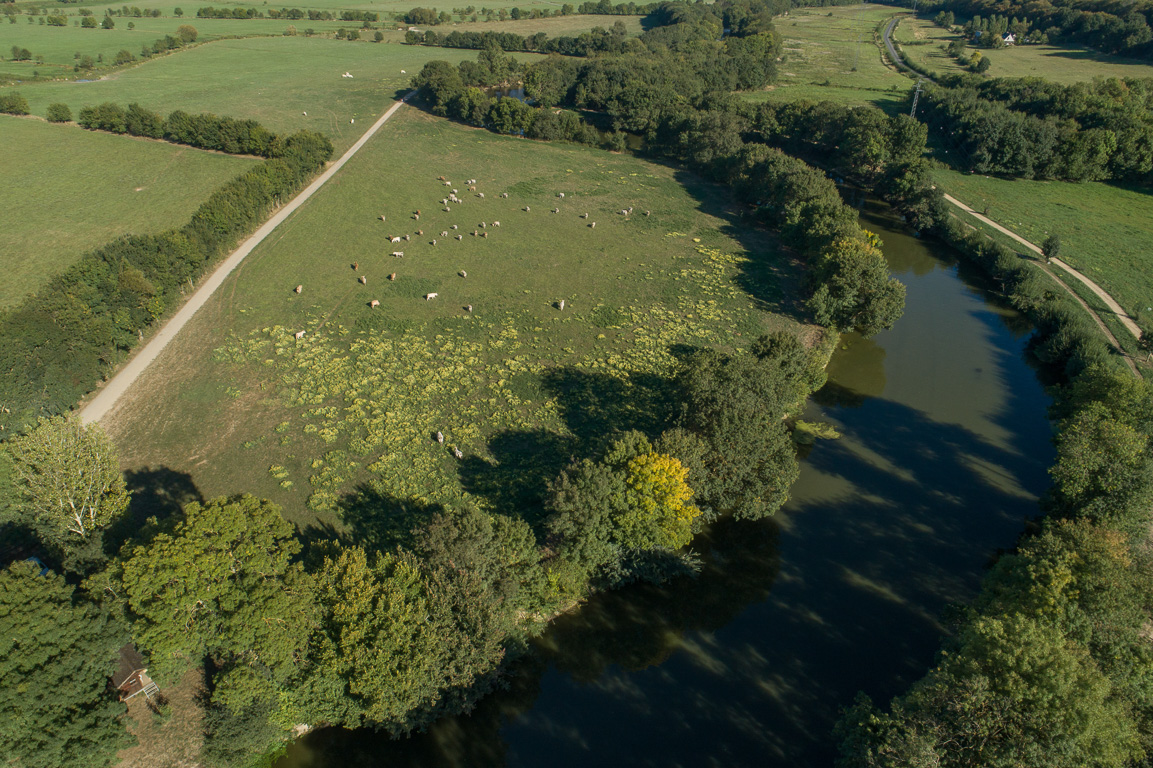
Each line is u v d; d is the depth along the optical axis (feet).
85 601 126.82
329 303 290.56
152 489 189.06
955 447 224.94
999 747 104.99
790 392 209.26
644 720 141.18
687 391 195.72
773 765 132.67
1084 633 124.06
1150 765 109.91
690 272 328.90
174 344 258.78
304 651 126.72
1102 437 173.17
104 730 116.88
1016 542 186.91
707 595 170.40
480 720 140.77
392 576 134.51
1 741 106.93
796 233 344.90
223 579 123.95
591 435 215.51
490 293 304.50
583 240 362.12
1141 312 290.76
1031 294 307.17
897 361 274.36
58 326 219.20
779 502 177.99
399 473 197.67
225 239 331.36
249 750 127.13
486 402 231.09
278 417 221.25
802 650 156.46
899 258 368.89
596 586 167.53
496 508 185.57
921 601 169.58
